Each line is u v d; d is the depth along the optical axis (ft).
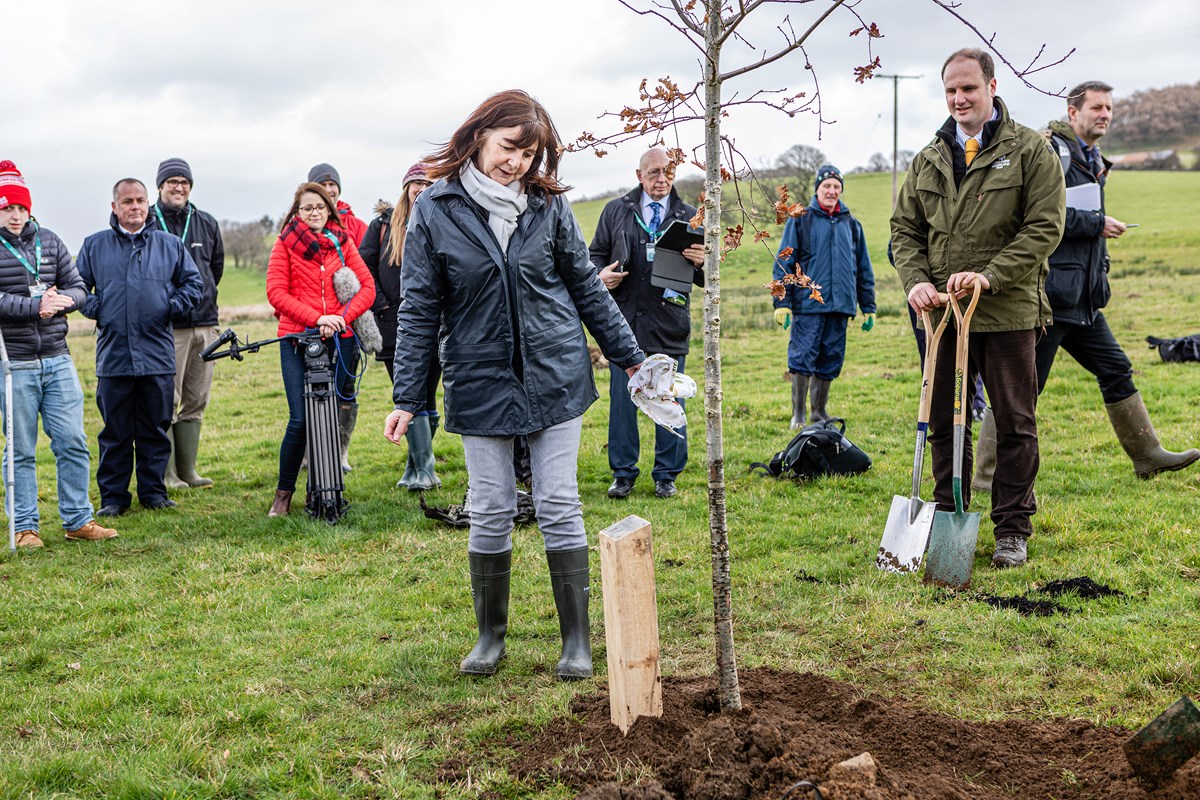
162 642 15.10
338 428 22.22
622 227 22.41
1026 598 14.87
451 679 13.07
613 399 22.68
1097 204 19.40
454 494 24.13
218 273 27.55
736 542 18.76
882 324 59.06
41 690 13.32
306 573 18.40
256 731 11.71
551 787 10.05
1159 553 16.38
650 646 10.80
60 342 21.44
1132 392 21.07
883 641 13.65
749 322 64.08
